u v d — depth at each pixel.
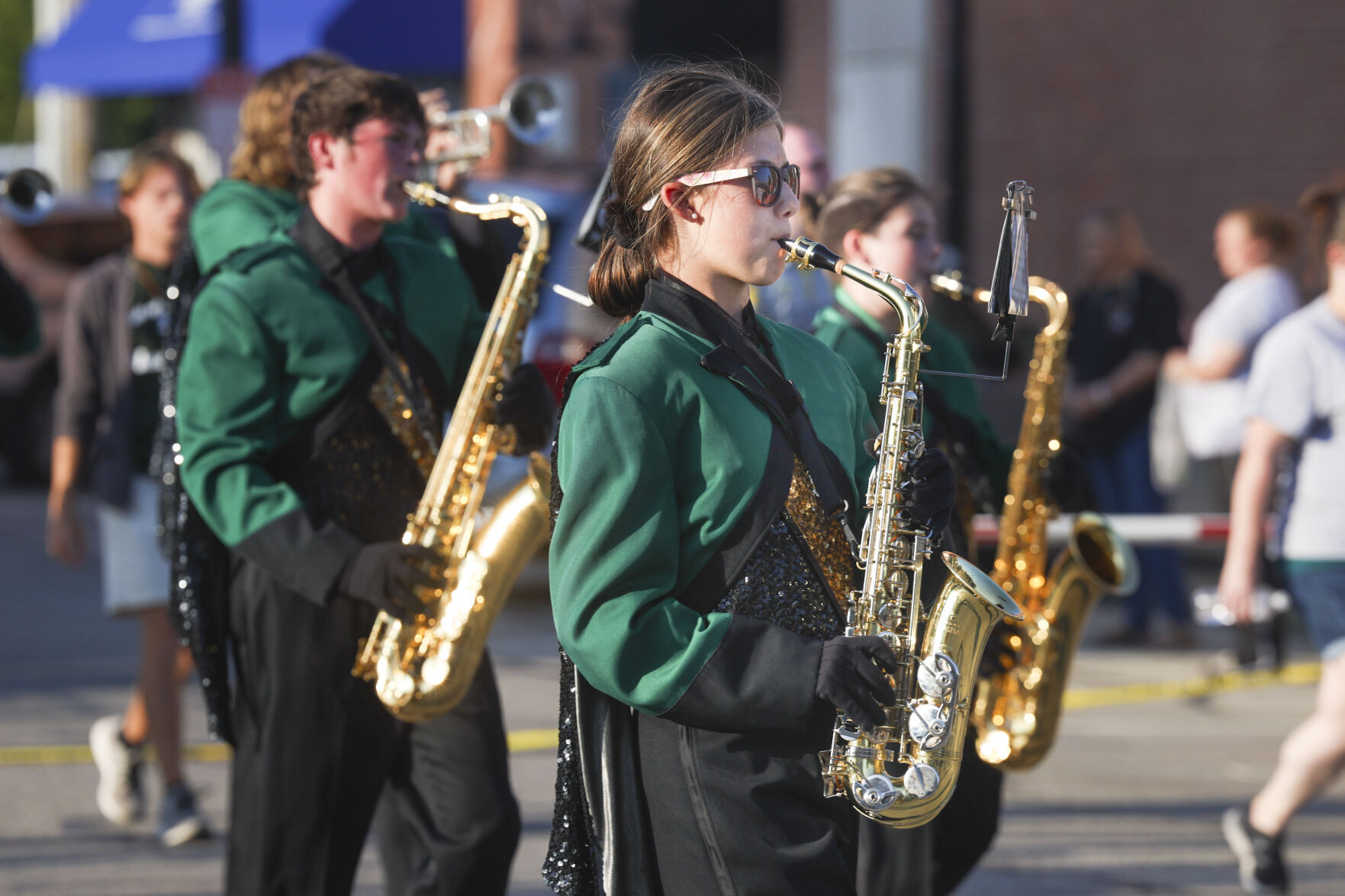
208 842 20.02
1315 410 17.55
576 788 9.24
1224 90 44.72
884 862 13.12
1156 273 32.78
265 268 12.79
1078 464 16.06
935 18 49.97
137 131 88.94
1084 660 31.27
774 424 9.20
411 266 13.51
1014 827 20.91
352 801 12.69
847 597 9.38
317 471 12.79
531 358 32.50
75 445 21.05
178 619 13.02
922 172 50.53
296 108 13.13
